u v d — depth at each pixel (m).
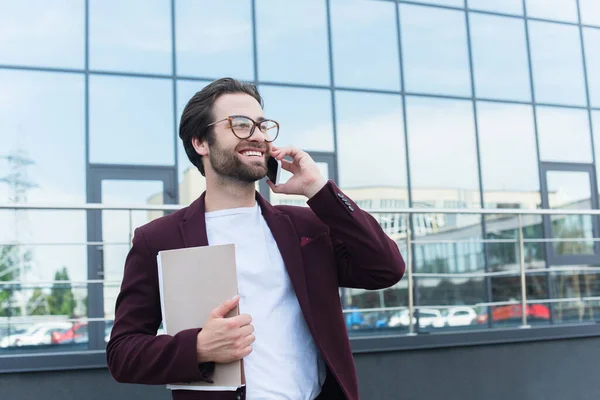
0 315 5.44
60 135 6.34
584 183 8.24
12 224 5.86
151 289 1.41
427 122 7.66
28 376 3.18
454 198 7.57
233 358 1.24
